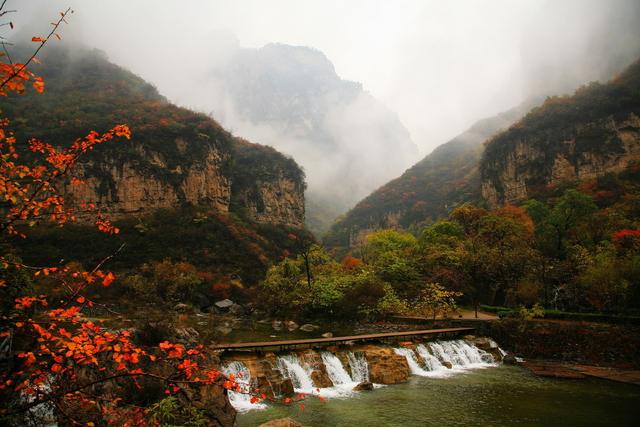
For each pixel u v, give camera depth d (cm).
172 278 7444
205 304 7256
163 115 12888
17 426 798
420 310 4612
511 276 5200
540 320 3638
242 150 16412
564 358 3297
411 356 3047
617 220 5619
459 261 5594
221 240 10356
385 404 2228
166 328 2131
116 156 10631
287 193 16438
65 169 693
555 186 11256
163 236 9612
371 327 4516
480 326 3891
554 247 5869
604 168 10825
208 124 13175
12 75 555
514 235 6041
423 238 7800
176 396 1478
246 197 14625
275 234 13012
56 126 10362
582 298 4184
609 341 3183
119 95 14238
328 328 4591
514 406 2203
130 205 10519
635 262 3672
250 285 9225
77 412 920
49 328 626
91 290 5769
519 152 12875
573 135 11719
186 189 11650
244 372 2334
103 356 1346
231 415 1620
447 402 2269
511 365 3216
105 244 8769
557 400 2305
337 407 2172
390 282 5481
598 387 2564
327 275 6078
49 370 637
